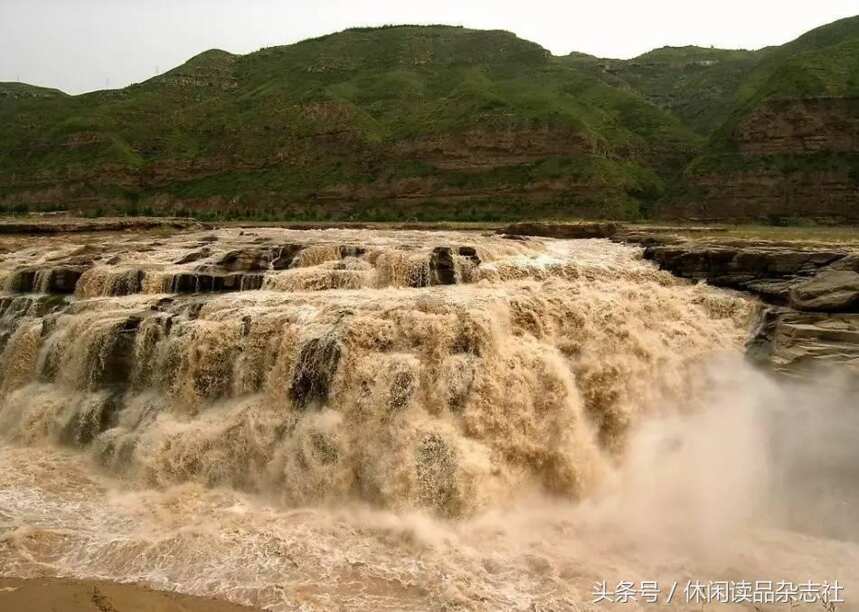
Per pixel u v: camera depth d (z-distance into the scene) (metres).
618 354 18.59
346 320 17.22
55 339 19.80
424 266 23.52
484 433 15.89
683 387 18.89
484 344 16.81
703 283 24.02
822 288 18.75
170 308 20.03
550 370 17.02
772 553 13.81
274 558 12.93
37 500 14.99
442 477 14.79
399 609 11.53
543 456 16.38
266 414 16.48
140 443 16.34
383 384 16.06
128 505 14.86
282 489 15.41
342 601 11.70
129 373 18.64
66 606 11.19
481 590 12.09
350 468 15.48
